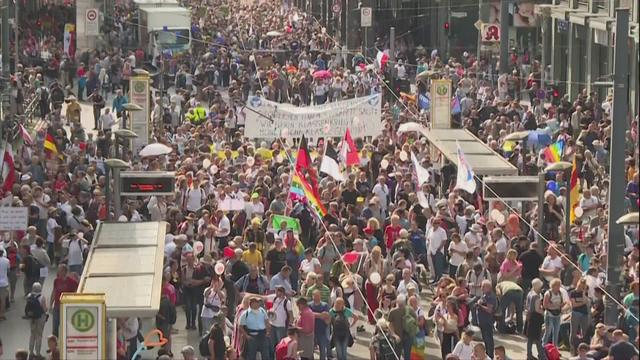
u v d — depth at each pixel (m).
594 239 78.50
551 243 73.88
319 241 79.69
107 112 126.19
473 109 126.25
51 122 122.88
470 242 78.56
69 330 54.88
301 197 84.25
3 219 77.44
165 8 185.62
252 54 169.00
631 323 65.00
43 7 196.50
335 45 187.12
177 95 133.62
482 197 86.06
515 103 124.25
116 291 59.19
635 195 85.94
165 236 70.94
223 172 93.31
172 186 84.06
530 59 171.12
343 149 97.12
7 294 77.81
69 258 77.94
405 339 65.31
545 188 84.56
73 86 166.38
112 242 67.56
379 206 85.38
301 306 64.94
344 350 66.38
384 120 116.88
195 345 71.06
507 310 72.94
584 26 144.25
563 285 72.69
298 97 149.00
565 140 101.69
